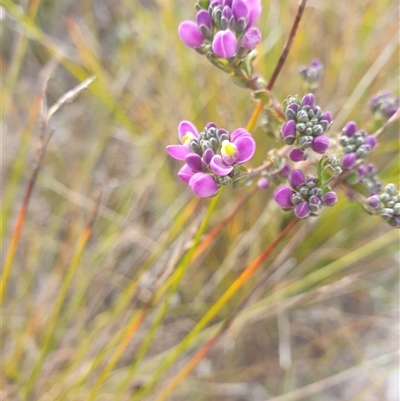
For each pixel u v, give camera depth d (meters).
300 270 0.20
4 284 0.15
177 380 0.15
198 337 0.19
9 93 0.21
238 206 0.13
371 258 0.22
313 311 0.21
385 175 0.20
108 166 0.24
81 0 0.27
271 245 0.12
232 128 0.20
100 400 0.17
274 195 0.09
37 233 0.22
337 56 0.21
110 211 0.21
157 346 0.21
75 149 0.25
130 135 0.23
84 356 0.19
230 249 0.20
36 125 0.23
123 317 0.20
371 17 0.21
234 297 0.20
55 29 0.28
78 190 0.22
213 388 0.20
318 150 0.09
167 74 0.23
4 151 0.23
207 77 0.21
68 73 0.27
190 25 0.10
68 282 0.14
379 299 0.23
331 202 0.09
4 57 0.26
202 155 0.09
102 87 0.21
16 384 0.17
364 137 0.11
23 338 0.18
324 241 0.21
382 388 0.21
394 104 0.12
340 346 0.22
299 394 0.18
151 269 0.20
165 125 0.21
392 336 0.22
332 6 0.22
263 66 0.19
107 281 0.21
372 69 0.19
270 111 0.11
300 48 0.20
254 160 0.19
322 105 0.21
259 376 0.21
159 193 0.22
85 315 0.20
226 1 0.10
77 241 0.21
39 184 0.23
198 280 0.21
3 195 0.23
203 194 0.09
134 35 0.24
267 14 0.20
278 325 0.21
